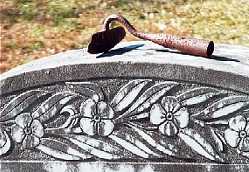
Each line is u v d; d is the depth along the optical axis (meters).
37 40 3.46
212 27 3.61
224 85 1.50
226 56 1.64
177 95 1.52
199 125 1.52
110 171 1.56
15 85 1.56
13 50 3.36
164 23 3.69
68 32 3.57
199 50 1.58
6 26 3.67
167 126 1.53
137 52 1.62
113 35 1.66
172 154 1.53
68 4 3.95
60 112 1.56
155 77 1.51
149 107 1.53
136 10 3.86
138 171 1.55
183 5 3.94
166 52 1.62
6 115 1.57
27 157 1.58
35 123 1.57
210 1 4.00
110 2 3.97
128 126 1.54
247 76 1.49
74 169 1.57
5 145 1.58
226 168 1.53
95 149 1.56
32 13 3.83
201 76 1.50
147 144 1.54
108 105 1.54
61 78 1.54
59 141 1.57
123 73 1.52
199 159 1.53
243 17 3.75
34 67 1.58
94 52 1.60
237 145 1.52
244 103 1.50
